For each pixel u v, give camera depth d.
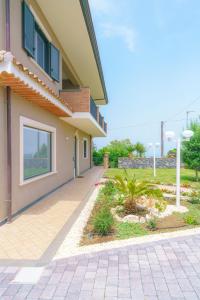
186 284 3.45
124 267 3.89
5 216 6.19
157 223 6.16
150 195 7.12
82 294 3.19
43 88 6.93
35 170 8.75
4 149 6.13
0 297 3.13
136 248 4.61
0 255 4.31
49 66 9.80
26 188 7.59
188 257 4.27
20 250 4.52
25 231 5.55
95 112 14.62
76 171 16.94
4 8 6.07
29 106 7.66
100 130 18.11
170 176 18.56
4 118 6.11
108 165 27.67
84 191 10.80
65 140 12.95
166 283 3.46
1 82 5.61
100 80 17.25
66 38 10.89
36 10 8.37
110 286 3.37
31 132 8.35
